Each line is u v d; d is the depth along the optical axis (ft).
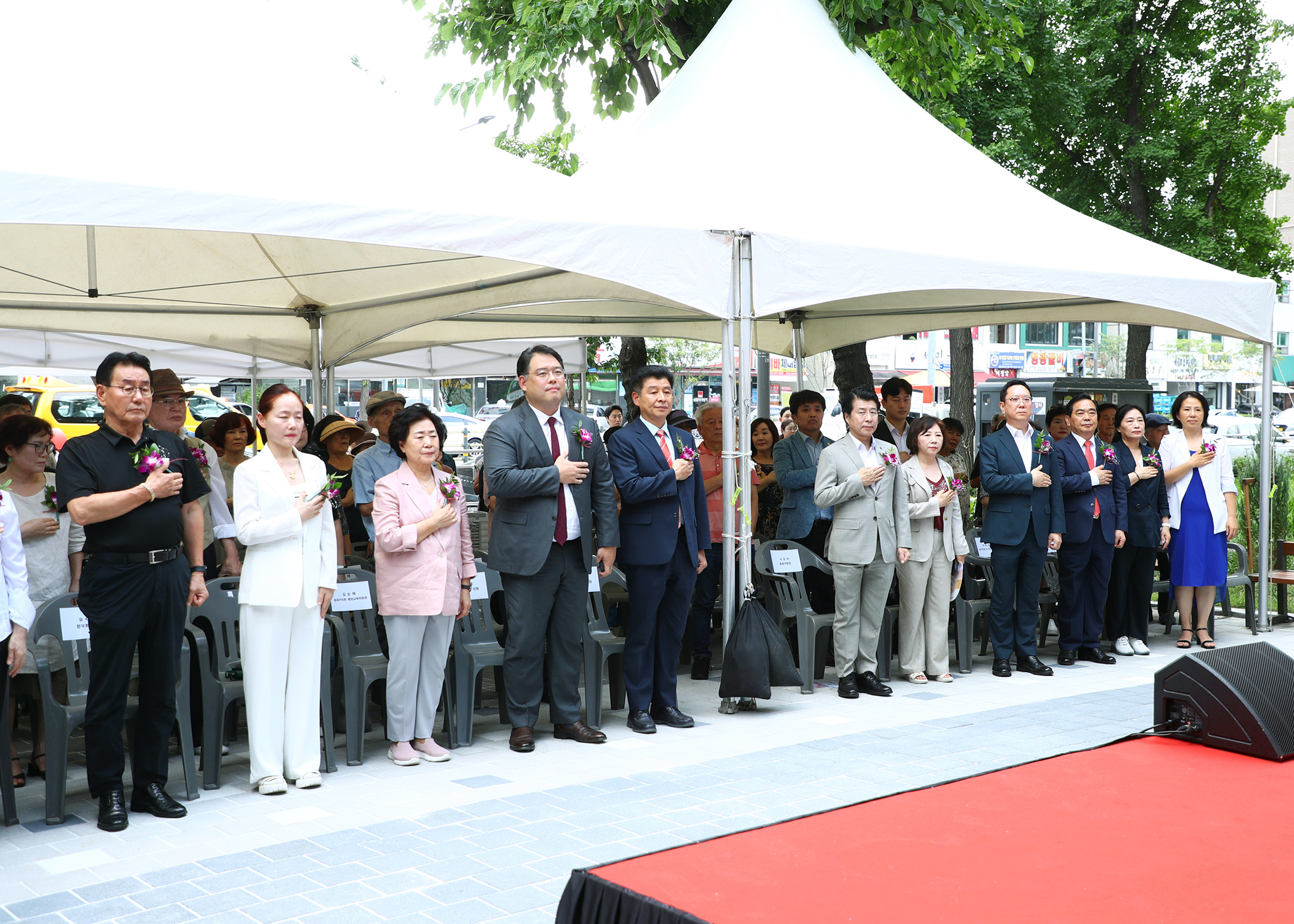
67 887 12.92
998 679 25.04
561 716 19.88
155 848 14.24
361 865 13.53
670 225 20.81
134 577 14.90
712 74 27.81
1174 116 53.88
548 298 25.88
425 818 15.34
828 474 22.86
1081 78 51.52
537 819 15.26
